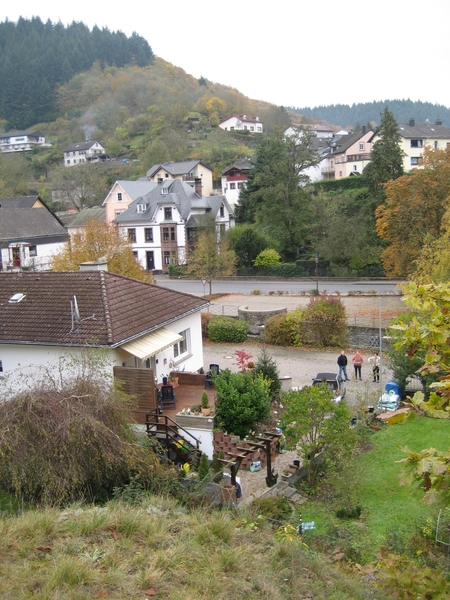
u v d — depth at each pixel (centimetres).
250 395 2017
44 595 833
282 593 964
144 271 4019
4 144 15925
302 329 3622
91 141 14250
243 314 3969
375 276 5797
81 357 1852
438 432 2153
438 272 3234
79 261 3756
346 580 1078
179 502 1512
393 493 1745
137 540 1062
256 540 1162
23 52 18362
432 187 4384
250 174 7862
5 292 2405
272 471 1861
